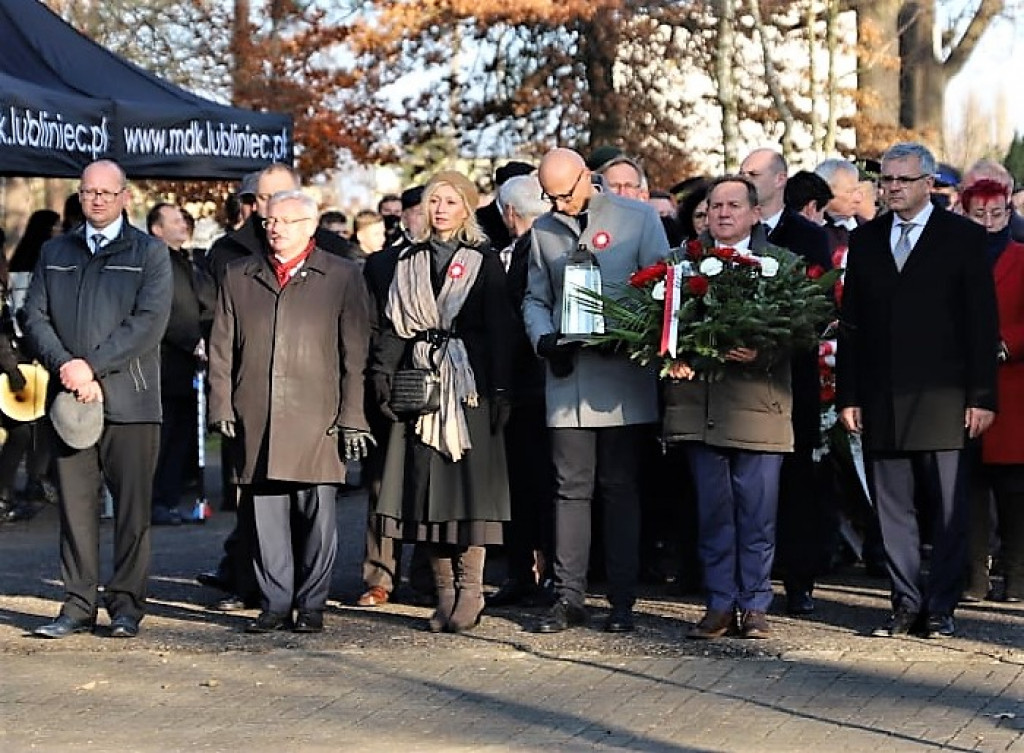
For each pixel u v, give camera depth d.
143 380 8.88
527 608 9.63
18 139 11.47
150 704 7.54
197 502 13.80
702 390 8.45
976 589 9.64
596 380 8.73
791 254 8.48
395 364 8.93
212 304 13.30
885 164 8.44
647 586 10.21
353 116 22.16
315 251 8.97
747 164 9.12
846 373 8.61
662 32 23.03
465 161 23.48
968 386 8.41
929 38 21.81
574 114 23.12
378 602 9.88
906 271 8.44
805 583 9.23
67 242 8.92
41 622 9.41
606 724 7.10
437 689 7.71
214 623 9.34
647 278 8.38
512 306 8.95
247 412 8.88
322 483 8.88
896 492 8.59
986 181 9.47
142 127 12.59
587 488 8.88
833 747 6.70
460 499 8.77
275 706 7.48
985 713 7.14
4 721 7.30
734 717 7.16
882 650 8.30
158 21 22.47
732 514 8.59
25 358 13.44
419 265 8.93
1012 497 9.52
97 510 9.08
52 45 12.88
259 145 13.50
